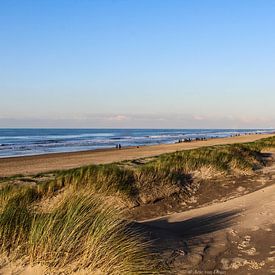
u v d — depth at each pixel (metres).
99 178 11.32
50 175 14.43
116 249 5.11
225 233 7.14
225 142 58.88
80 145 64.38
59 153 43.22
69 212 5.48
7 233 4.99
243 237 6.89
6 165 29.09
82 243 5.07
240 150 20.25
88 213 5.65
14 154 43.59
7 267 4.54
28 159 35.06
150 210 10.77
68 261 4.80
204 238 6.86
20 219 5.28
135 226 6.85
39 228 4.98
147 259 5.36
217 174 14.10
